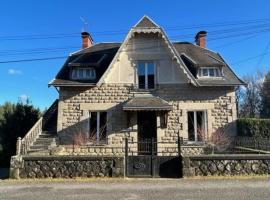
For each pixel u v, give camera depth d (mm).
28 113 23219
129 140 19781
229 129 20031
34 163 14781
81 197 10922
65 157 14797
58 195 11266
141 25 20344
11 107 22953
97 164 14805
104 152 19672
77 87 20359
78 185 13086
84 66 20797
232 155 14773
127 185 13008
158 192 11602
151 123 20219
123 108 18766
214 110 20250
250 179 13883
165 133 19953
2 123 22094
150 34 20641
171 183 13336
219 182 13375
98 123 20297
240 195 10961
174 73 20516
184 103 20281
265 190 11734
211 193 11336
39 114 24516
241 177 14250
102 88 20391
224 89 20453
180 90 20375
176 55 20328
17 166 14680
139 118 20250
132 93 20328
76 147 19578
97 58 22109
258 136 18094
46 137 19672
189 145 19703
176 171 15000
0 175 16453
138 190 12000
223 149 19344
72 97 20344
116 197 10859
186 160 14688
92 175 14711
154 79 20547
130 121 19969
